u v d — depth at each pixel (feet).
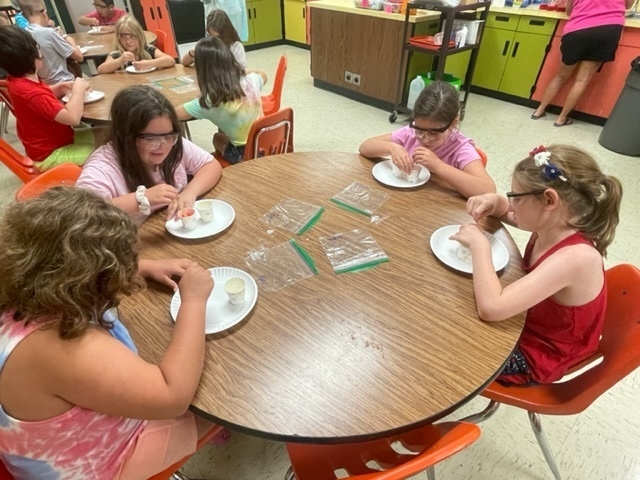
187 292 2.80
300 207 4.35
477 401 5.10
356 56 13.94
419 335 2.86
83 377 1.99
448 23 10.65
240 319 2.96
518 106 14.30
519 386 3.51
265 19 21.01
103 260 1.98
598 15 10.86
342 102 14.71
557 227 3.11
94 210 2.03
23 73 6.86
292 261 3.58
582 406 3.14
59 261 1.89
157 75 9.47
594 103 12.60
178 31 19.58
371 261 3.56
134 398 2.12
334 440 2.27
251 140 6.37
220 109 6.95
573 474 4.34
